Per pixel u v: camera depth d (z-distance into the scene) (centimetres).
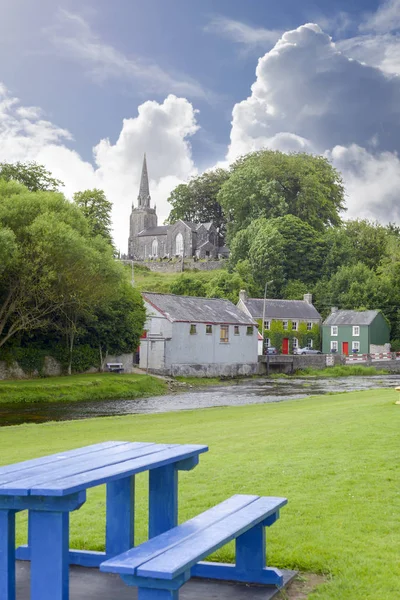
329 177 11738
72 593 540
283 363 6788
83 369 4962
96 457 547
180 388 4941
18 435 1992
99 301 4531
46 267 3803
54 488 412
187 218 13962
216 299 6919
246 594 538
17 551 624
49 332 4759
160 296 6238
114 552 595
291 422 1802
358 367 7062
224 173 13538
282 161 11338
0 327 4072
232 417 2314
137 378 4697
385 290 9038
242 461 1075
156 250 14038
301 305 8719
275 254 9406
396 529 687
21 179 5762
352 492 834
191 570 580
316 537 665
